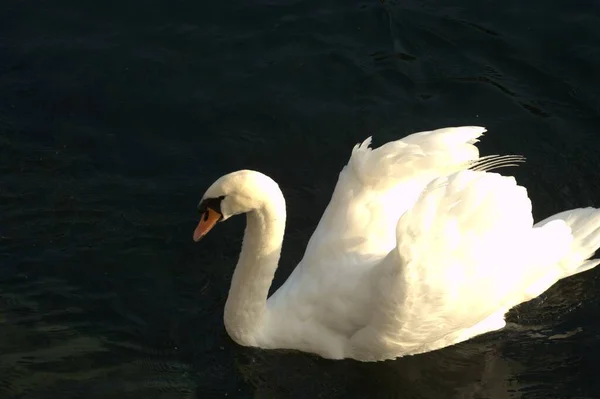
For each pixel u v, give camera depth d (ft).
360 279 35.01
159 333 37.58
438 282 33.83
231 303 36.68
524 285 36.06
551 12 51.72
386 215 36.19
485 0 52.34
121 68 48.19
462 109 47.06
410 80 48.32
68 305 38.32
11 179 43.09
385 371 36.52
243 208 34.35
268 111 46.65
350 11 51.55
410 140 36.40
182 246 40.91
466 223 34.37
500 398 35.60
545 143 45.52
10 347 36.63
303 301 36.27
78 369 35.99
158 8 51.47
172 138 45.34
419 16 51.39
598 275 40.22
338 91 47.70
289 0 52.11
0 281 39.06
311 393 35.81
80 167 43.75
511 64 49.26
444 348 37.42
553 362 36.83
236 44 49.80
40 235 40.93
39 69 47.88
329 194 43.32
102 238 40.96
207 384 35.88
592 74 48.60
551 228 36.65
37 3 51.31
